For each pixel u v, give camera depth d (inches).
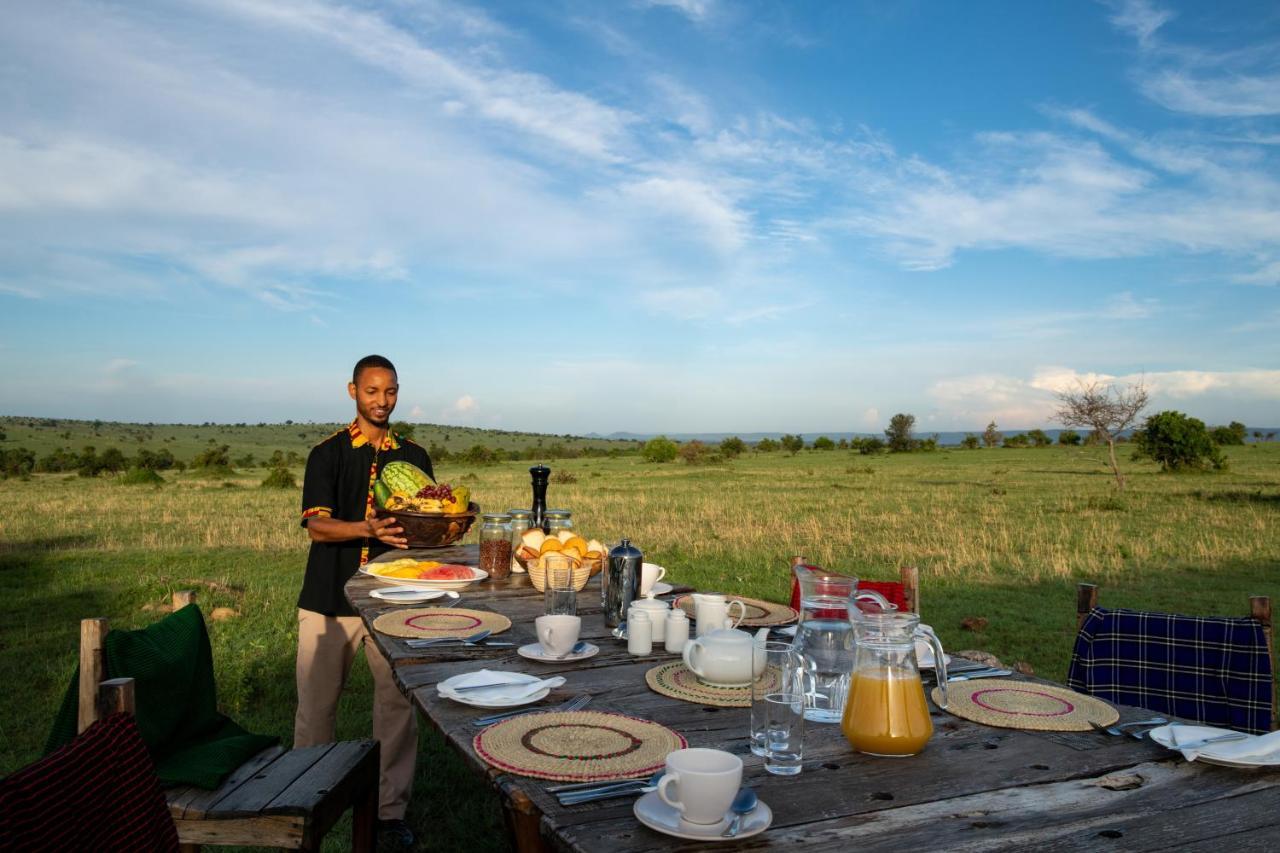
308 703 154.8
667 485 1245.7
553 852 66.3
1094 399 1067.3
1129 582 414.6
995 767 71.7
